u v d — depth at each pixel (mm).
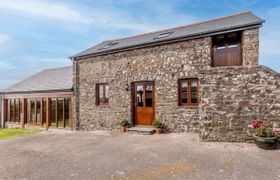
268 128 5395
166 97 8008
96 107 9914
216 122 6023
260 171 3699
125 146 6160
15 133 10578
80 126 10453
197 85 7500
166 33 9602
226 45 7535
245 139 5695
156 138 7035
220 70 5984
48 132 10352
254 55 6613
